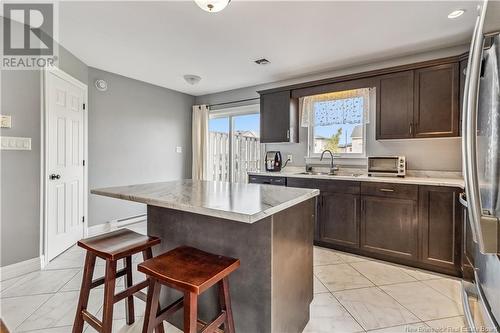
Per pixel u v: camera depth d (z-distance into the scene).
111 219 3.98
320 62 3.47
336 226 3.16
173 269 1.22
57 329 1.73
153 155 4.57
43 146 2.70
